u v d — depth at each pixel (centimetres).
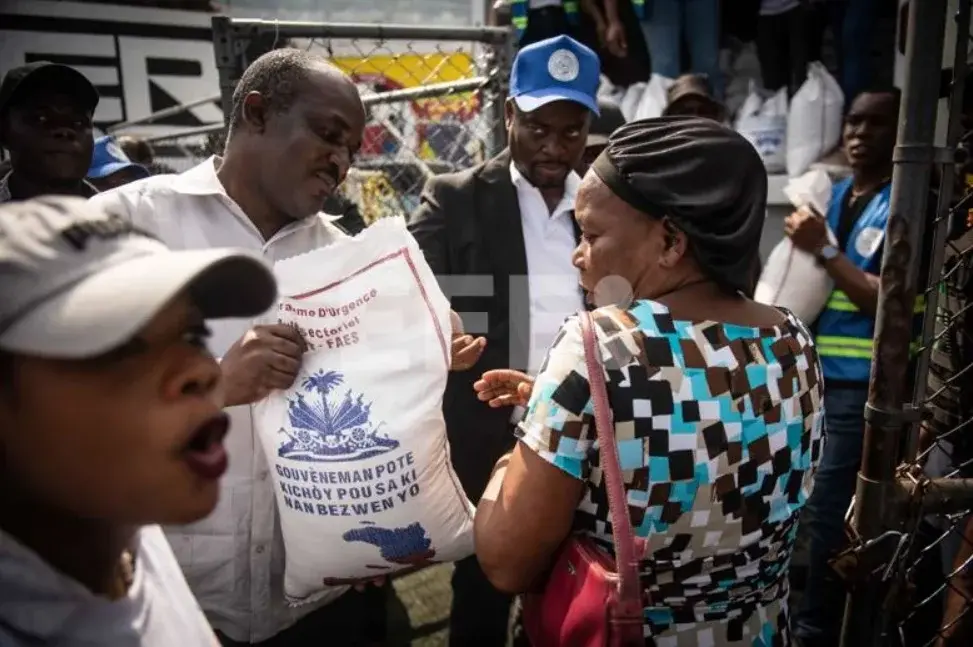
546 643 94
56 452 47
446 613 245
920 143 112
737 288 94
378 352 110
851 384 216
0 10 513
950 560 177
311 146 119
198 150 523
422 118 306
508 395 125
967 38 113
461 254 189
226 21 192
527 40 372
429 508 115
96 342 44
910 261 116
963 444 158
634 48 374
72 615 50
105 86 549
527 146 187
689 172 87
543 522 90
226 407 112
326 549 114
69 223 50
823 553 215
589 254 95
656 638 94
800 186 239
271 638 135
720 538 92
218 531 125
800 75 350
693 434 86
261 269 55
